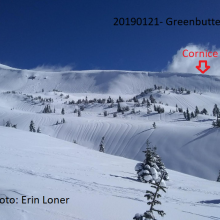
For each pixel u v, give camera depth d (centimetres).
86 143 12250
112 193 1242
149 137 10169
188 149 8094
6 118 17575
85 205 907
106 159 3334
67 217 736
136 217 490
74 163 2447
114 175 2045
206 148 7794
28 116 17638
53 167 1991
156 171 2061
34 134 5200
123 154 9800
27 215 712
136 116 17050
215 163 7012
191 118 15512
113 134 12094
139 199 1160
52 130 14575
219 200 1388
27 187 1133
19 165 1892
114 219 785
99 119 16112
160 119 15812
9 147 3022
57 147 3816
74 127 14325
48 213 750
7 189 1029
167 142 9094
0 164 1858
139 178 2036
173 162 7694
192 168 7125
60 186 1270
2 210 730
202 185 2111
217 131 8638
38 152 2923
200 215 992
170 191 1627
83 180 1535
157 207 1043
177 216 930
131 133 11431
